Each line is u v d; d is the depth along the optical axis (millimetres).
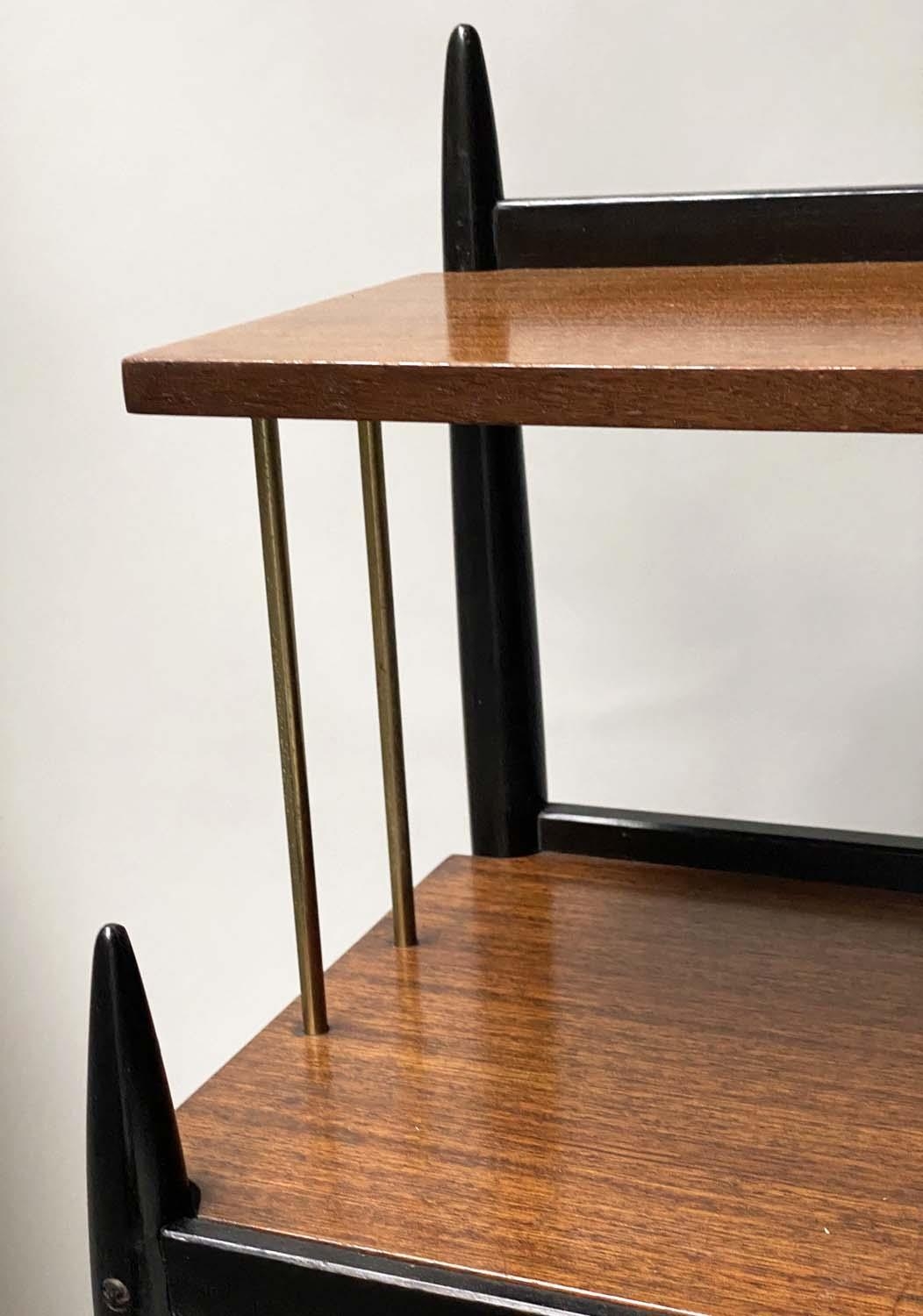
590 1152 668
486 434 905
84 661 1453
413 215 1235
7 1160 1644
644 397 520
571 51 1148
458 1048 751
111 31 1265
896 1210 622
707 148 1135
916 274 737
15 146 1314
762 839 919
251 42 1232
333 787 1410
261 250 1280
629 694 1273
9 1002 1591
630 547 1234
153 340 1331
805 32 1090
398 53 1199
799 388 500
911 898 893
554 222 852
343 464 1312
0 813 1528
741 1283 584
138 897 1518
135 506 1387
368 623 1353
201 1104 714
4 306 1359
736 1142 670
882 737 1202
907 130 1086
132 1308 641
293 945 1483
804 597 1193
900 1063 727
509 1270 598
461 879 934
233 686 1417
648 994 797
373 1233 623
